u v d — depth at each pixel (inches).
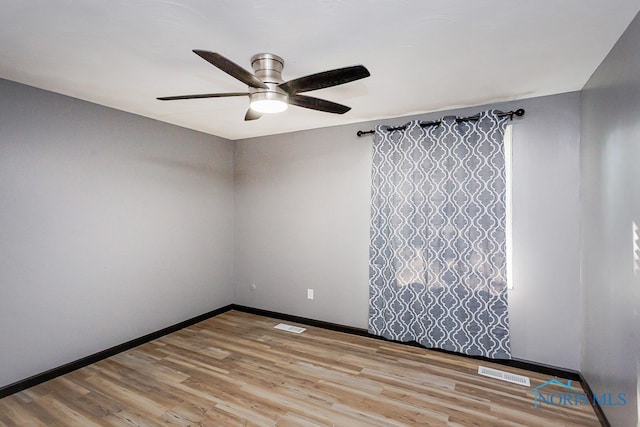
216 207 165.0
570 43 71.4
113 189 119.9
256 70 77.3
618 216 70.1
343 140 142.5
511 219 109.1
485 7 58.0
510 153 109.3
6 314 92.7
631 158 63.5
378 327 132.0
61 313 105.0
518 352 108.6
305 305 153.3
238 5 57.0
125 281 124.2
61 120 104.6
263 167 164.7
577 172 100.2
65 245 106.0
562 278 102.3
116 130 120.6
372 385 98.3
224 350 123.6
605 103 78.0
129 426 79.6
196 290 154.5
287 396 92.6
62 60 80.1
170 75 89.2
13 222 94.2
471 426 79.6
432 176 120.2
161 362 113.5
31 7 57.8
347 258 142.0
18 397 91.5
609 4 57.2
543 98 104.7
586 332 93.5
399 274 126.0
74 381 100.3
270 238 162.9
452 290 116.5
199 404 88.7
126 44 71.9
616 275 71.2
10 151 93.4
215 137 164.2
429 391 94.9
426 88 98.5
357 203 139.5
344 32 66.4
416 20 62.1
